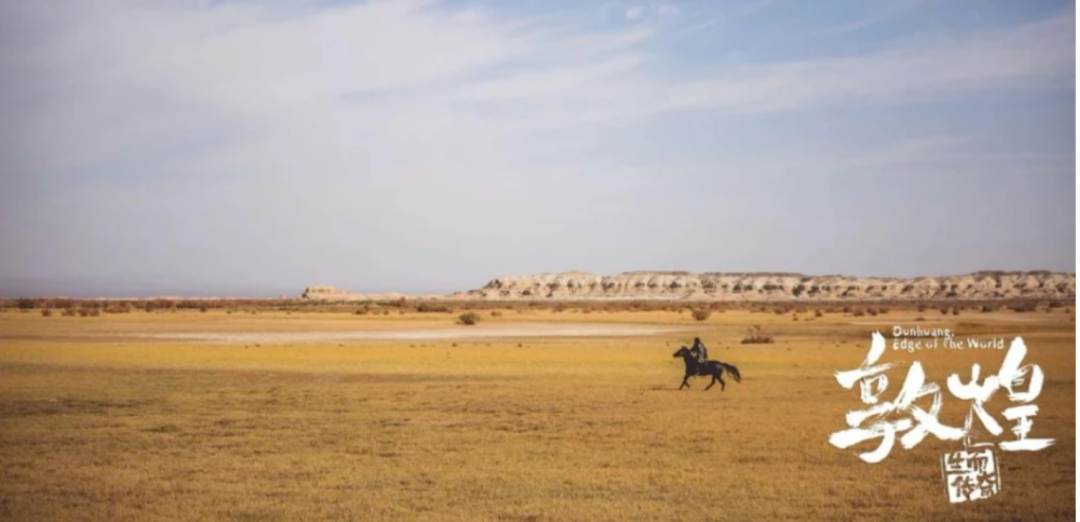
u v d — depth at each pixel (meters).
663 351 48.75
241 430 23.27
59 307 122.81
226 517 15.69
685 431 22.98
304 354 46.28
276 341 57.28
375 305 162.00
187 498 16.78
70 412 26.25
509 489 17.44
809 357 44.03
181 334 63.62
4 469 18.89
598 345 53.62
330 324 79.38
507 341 58.09
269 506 16.31
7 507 16.19
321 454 20.42
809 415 25.44
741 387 31.81
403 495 17.03
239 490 17.39
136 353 46.34
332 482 17.95
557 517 15.70
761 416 25.42
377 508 16.19
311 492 17.20
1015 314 100.56
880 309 126.19
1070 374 34.28
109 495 17.00
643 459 19.84
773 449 21.03
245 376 35.88
